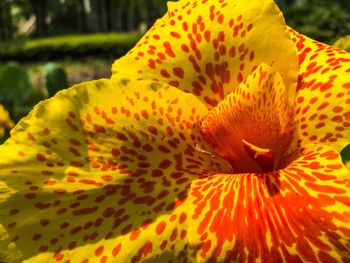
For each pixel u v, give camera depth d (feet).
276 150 0.52
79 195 0.47
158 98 0.50
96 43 9.14
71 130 0.47
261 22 0.53
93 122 0.48
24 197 0.46
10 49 9.45
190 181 0.49
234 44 0.54
